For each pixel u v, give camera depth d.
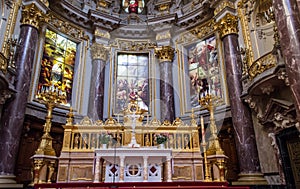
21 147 8.64
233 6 10.54
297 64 5.88
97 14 12.49
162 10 13.70
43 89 10.30
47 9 10.44
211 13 11.73
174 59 12.05
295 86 5.87
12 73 8.45
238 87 9.12
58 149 9.81
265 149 8.09
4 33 8.79
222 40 10.43
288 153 7.50
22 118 8.35
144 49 12.88
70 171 6.19
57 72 11.10
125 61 12.70
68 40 12.02
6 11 9.12
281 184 7.32
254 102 8.36
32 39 9.44
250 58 9.19
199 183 4.27
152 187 3.92
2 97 7.87
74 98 11.27
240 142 8.42
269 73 7.27
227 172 8.94
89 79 11.91
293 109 6.89
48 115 7.18
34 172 6.18
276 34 7.39
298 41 6.02
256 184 7.54
